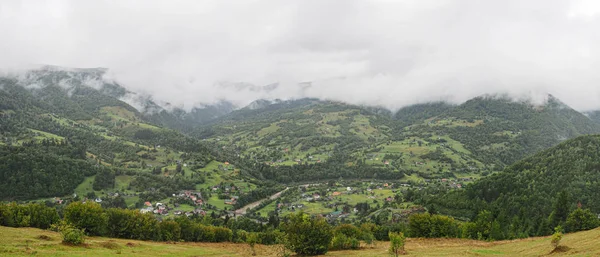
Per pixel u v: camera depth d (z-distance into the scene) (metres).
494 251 66.62
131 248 69.81
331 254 76.25
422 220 102.81
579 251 49.50
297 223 77.75
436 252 69.50
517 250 65.12
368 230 117.62
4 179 186.62
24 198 183.88
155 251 69.62
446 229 101.94
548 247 60.22
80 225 84.25
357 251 81.50
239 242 115.06
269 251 88.81
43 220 94.31
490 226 110.00
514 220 133.75
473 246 79.44
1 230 71.88
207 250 82.75
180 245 90.31
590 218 103.50
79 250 57.81
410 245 85.50
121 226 92.12
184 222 105.88
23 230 78.19
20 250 50.12
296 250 75.88
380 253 74.25
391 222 166.88
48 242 62.03
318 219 82.38
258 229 148.75
